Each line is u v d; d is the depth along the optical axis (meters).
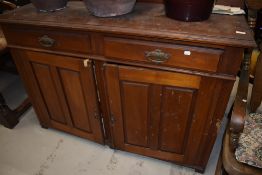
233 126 0.74
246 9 1.00
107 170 1.27
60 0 1.04
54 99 1.27
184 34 0.78
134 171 1.26
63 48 1.00
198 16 0.85
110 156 1.35
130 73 0.94
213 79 0.84
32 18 0.99
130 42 0.86
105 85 1.04
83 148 1.41
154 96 0.98
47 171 1.28
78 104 1.21
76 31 0.92
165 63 0.86
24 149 1.42
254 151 0.82
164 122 1.06
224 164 0.84
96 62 0.99
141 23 0.88
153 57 0.86
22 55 1.14
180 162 1.22
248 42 0.72
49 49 1.04
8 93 1.90
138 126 1.13
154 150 1.22
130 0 0.92
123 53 0.90
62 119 1.37
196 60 0.81
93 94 1.10
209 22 0.86
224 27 0.82
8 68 2.07
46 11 1.05
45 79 1.19
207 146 1.07
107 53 0.93
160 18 0.92
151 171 1.26
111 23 0.89
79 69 1.04
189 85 0.89
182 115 1.00
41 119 1.47
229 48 0.75
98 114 1.19
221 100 0.89
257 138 0.88
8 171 1.29
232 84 0.83
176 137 1.10
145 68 0.91
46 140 1.47
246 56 0.89
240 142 0.86
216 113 0.93
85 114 1.24
